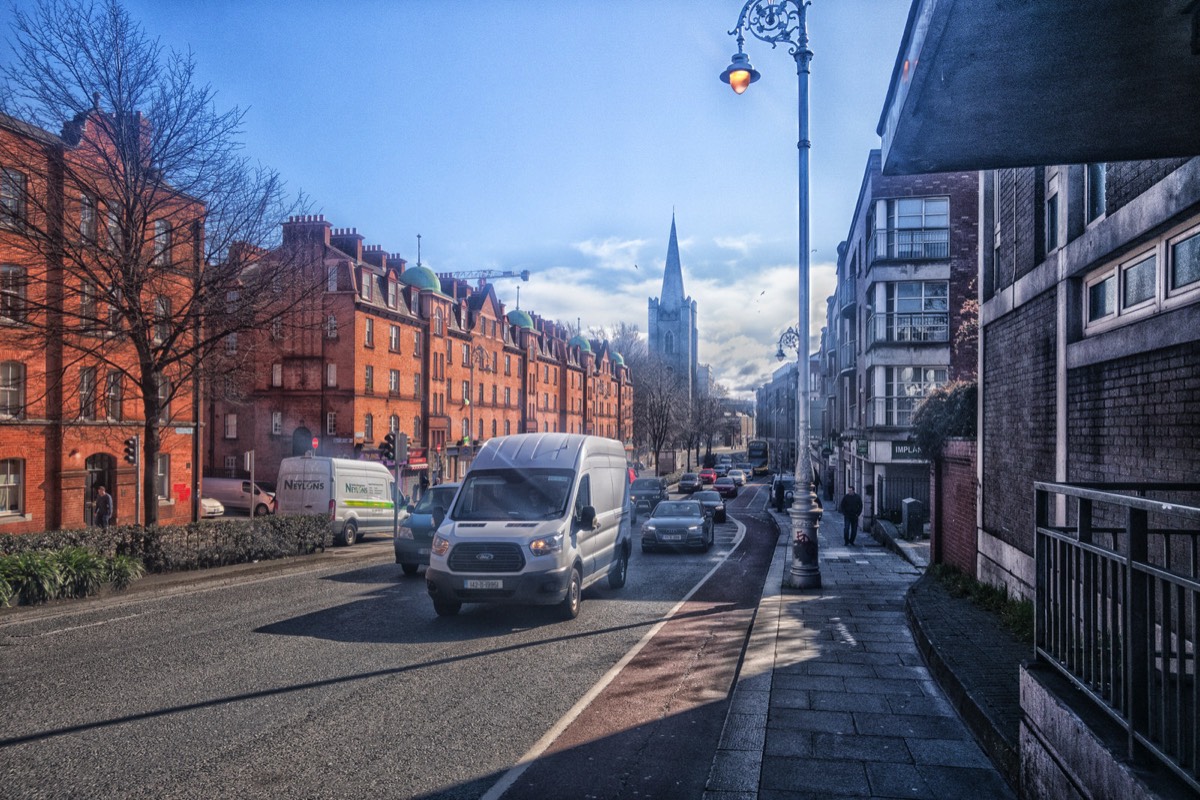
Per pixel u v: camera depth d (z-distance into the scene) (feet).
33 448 78.23
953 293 95.20
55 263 52.65
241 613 37.14
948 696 22.53
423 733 19.79
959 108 13.73
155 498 54.85
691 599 42.80
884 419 96.63
